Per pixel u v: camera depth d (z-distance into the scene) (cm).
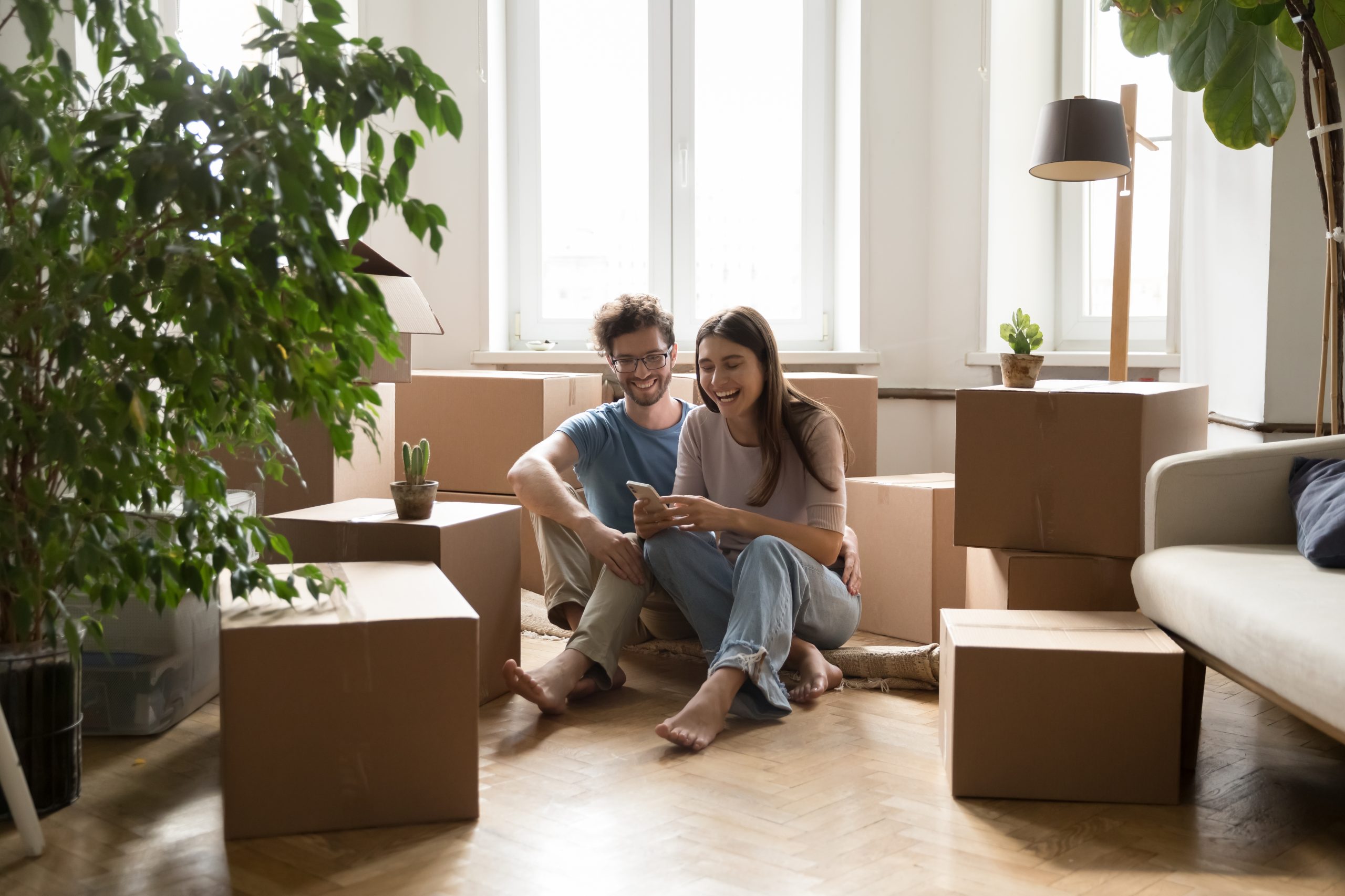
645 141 434
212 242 162
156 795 180
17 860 156
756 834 165
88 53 317
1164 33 291
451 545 217
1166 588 192
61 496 164
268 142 141
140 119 142
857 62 404
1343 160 257
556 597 255
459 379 329
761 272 436
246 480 264
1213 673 258
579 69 433
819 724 217
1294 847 161
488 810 174
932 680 238
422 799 168
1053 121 309
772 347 237
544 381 321
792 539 234
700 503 232
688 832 165
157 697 208
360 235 154
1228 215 319
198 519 162
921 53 399
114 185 141
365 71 151
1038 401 228
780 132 432
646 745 204
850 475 339
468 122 410
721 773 190
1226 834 166
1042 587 226
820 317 433
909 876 151
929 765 195
